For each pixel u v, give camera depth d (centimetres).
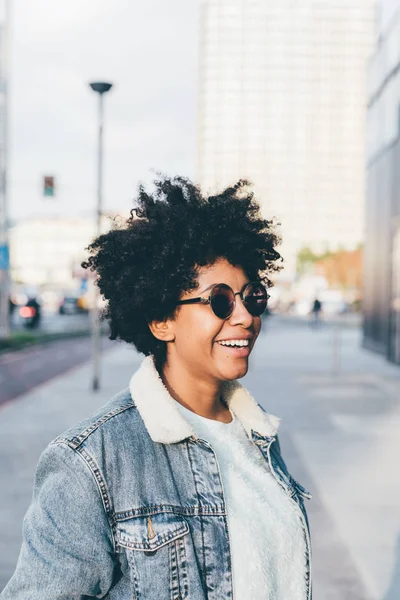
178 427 150
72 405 1205
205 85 14112
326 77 14062
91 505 141
